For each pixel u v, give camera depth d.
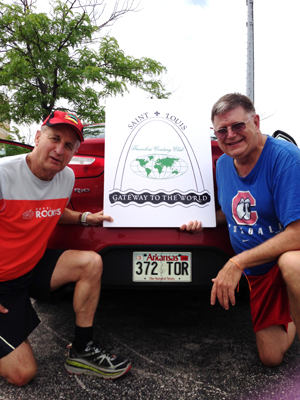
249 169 1.54
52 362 1.63
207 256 1.70
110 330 1.99
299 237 1.35
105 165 1.75
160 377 1.49
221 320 2.16
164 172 1.78
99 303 2.46
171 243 1.67
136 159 1.78
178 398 1.34
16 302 1.49
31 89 8.00
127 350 1.74
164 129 1.85
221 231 1.73
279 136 1.85
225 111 1.46
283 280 1.49
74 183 1.78
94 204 1.78
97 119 8.78
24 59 7.32
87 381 1.47
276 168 1.43
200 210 1.73
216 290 1.49
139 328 2.03
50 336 1.92
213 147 1.87
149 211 1.71
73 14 7.77
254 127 1.49
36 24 7.32
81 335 1.52
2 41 7.75
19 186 1.46
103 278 1.68
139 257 1.68
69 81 8.33
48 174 1.50
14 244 1.46
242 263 1.43
